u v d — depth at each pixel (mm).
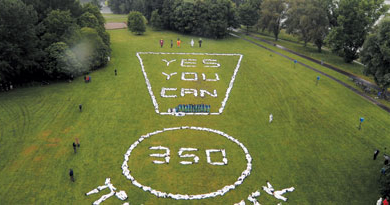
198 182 43688
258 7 154500
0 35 68312
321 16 109062
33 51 74750
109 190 41625
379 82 70500
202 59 103250
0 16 68062
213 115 63625
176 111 64688
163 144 52750
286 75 88688
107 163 47219
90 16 97812
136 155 49500
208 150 51281
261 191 42125
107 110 64562
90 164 46844
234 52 113812
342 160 49344
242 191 42062
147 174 45125
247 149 51844
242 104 69062
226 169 46625
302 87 79562
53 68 76688
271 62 101500
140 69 91312
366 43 73438
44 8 87875
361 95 75250
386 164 46562
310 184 43688
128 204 39219
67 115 61844
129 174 44844
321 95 74625
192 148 51750
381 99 73062
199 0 138000
